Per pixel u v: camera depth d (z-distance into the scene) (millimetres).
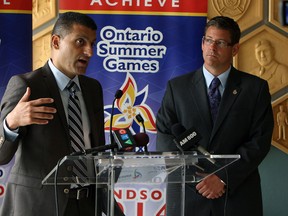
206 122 3428
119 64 4297
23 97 2443
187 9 4293
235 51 3594
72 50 2744
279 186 4559
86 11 4270
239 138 3418
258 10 4520
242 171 3295
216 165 2424
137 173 2369
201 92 3496
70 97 2820
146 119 4301
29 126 2684
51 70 2822
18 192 2672
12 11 4203
